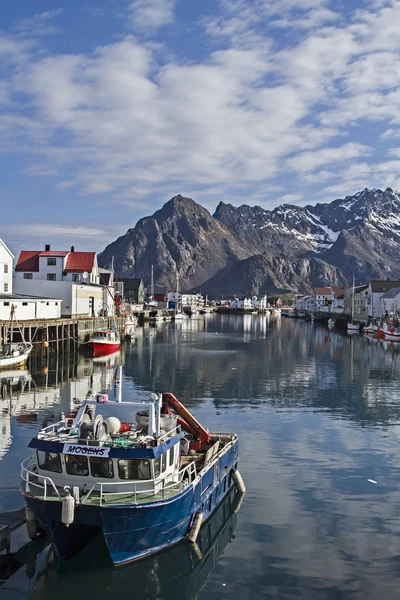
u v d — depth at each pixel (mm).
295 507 22031
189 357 72438
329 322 157625
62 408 38094
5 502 21250
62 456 17594
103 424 18609
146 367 61781
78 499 16484
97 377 53281
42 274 92500
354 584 16656
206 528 20125
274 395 45562
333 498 22922
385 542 19234
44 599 15992
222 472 22578
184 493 17938
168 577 16938
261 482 24703
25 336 69062
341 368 62750
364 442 31297
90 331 83062
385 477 25500
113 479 17422
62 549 17000
